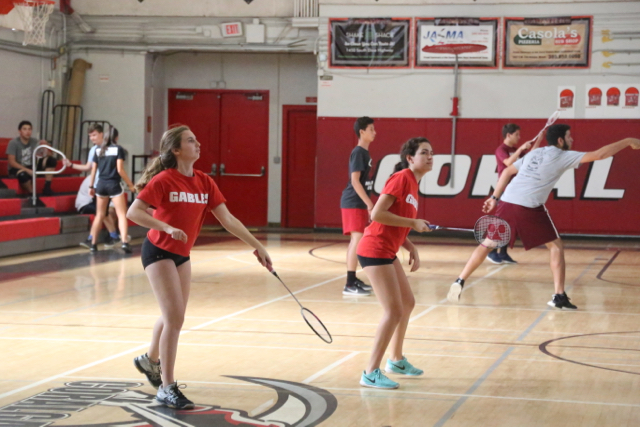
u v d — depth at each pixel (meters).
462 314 7.68
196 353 5.89
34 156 13.77
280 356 5.80
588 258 12.88
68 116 17.77
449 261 12.39
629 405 4.53
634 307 8.12
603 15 16.03
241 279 10.20
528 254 13.48
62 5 17.95
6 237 12.20
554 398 4.68
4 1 14.44
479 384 5.01
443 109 16.78
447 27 16.62
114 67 18.12
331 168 17.25
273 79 19.11
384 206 4.81
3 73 16.25
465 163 16.75
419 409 4.42
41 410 4.35
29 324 7.04
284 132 19.16
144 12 17.92
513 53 16.44
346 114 17.11
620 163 16.20
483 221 7.95
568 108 16.31
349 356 5.80
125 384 4.95
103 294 8.80
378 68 16.92
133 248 13.74
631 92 16.05
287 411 4.36
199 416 4.25
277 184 19.30
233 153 19.34
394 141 16.97
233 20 17.78
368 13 16.86
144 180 4.64
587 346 6.22
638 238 16.20
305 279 10.22
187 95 19.31
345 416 4.27
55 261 11.80
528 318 7.47
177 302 4.43
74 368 5.38
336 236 16.75
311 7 17.27
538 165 8.00
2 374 5.21
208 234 17.09
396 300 4.88
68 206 14.93
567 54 16.25
